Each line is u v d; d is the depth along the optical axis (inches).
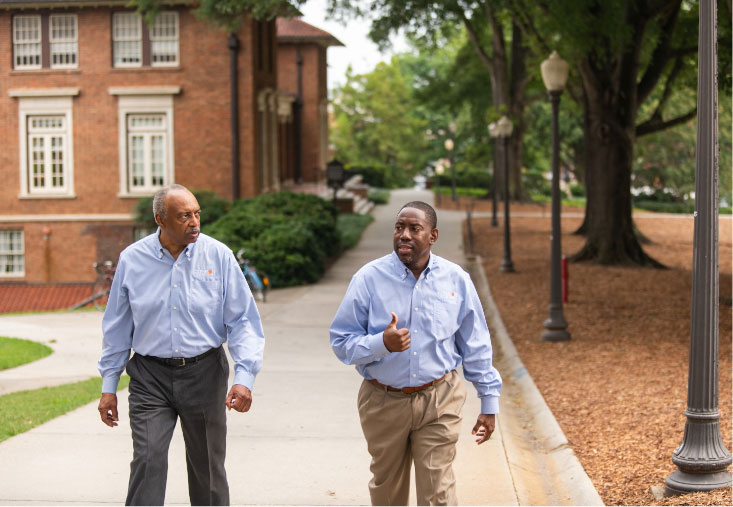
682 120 901.2
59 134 1035.9
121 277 181.6
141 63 1024.2
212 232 808.3
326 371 409.4
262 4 760.3
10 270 1055.6
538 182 2183.8
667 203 2014.0
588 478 245.6
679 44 844.6
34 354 471.2
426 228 170.4
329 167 1267.2
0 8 1023.0
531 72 955.3
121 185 1027.9
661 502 215.5
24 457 261.1
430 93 1700.3
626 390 351.6
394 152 2418.8
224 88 1015.6
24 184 1039.0
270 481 241.9
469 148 2234.3
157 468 174.4
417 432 172.7
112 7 1017.5
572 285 709.9
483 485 239.3
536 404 345.1
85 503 221.0
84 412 319.3
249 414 320.5
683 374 374.6
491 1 740.7
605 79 798.5
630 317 550.0
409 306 170.6
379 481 177.9
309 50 1498.5
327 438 286.8
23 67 1037.2
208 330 181.8
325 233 891.4
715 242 221.8
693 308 223.6
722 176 1716.3
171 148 1024.2
